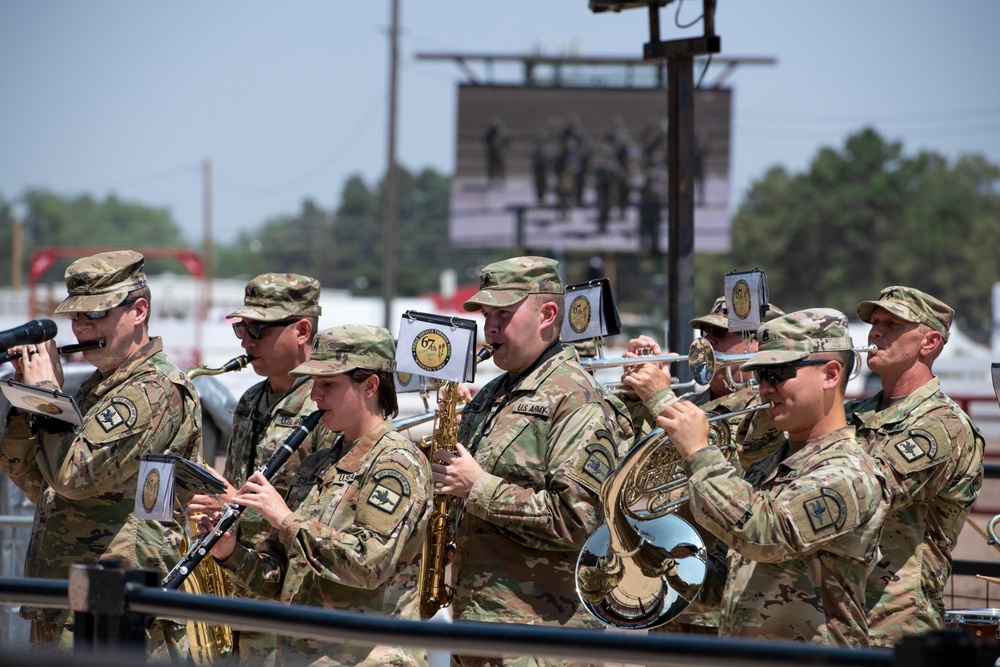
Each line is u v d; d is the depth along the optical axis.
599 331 22.08
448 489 17.61
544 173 130.38
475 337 17.59
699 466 14.94
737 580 15.71
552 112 130.25
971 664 10.28
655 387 15.59
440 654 23.67
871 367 19.62
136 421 19.83
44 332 19.47
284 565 17.89
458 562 18.45
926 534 18.80
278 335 21.09
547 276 18.97
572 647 11.84
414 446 17.09
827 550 15.05
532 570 17.86
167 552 20.44
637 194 130.12
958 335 128.00
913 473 18.09
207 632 19.88
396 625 12.43
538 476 18.05
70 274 20.45
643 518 16.97
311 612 12.84
